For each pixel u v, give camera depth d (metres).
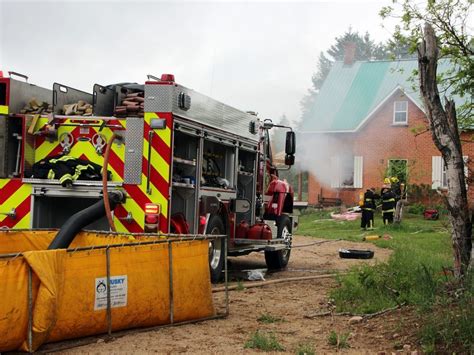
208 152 10.22
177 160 8.93
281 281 10.12
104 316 6.08
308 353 5.62
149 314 6.49
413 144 34.22
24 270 5.46
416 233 21.91
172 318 6.71
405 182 29.83
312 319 7.24
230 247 10.83
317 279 10.54
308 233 21.88
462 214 7.77
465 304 6.25
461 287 7.21
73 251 5.80
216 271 9.99
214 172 10.46
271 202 12.83
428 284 7.78
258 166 12.23
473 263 7.72
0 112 8.92
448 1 10.48
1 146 8.88
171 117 8.62
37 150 9.13
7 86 8.99
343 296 8.24
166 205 8.58
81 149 9.01
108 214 8.13
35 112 9.19
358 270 9.68
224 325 6.88
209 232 9.84
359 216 29.53
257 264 13.15
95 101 9.12
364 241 19.12
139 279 6.37
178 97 8.80
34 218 8.95
